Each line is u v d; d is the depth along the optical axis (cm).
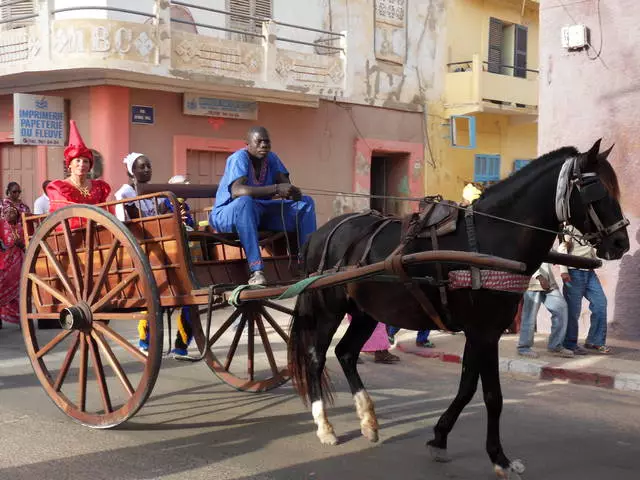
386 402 666
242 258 622
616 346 904
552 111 1005
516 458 517
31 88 1448
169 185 670
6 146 1555
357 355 589
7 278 1025
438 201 519
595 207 475
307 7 1669
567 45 977
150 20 1373
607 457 521
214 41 1412
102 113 1373
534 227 486
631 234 935
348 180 1759
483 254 455
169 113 1452
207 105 1490
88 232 581
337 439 546
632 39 933
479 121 2048
